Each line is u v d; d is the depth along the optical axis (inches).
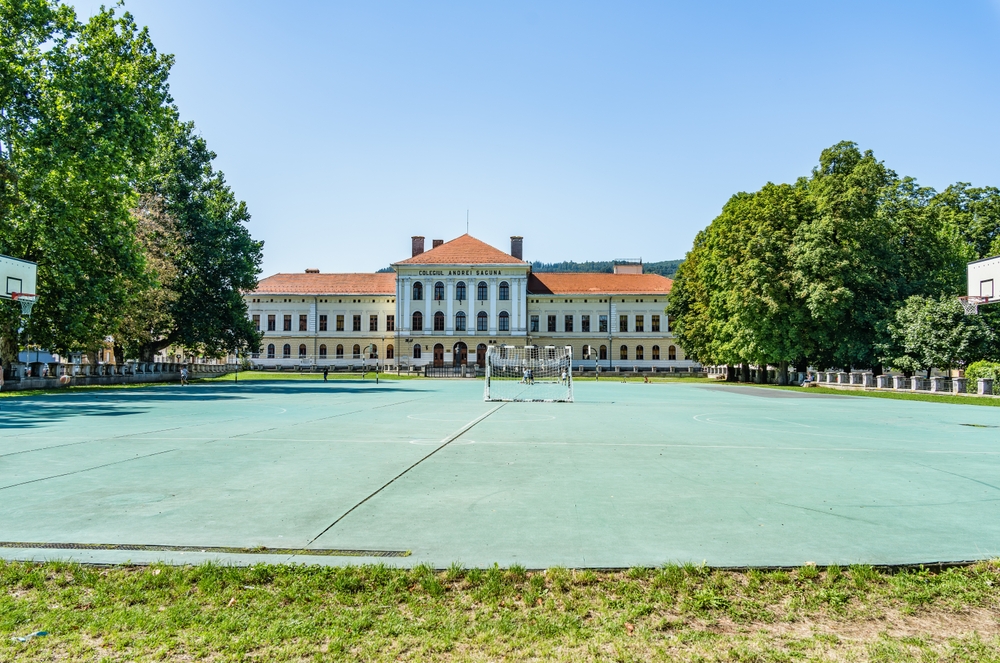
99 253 1304.1
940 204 2080.5
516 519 251.1
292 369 3038.9
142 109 1280.8
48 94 1154.0
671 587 181.6
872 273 1678.2
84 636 153.9
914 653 150.8
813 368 1930.4
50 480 323.3
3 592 175.9
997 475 362.6
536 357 2920.8
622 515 259.0
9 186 1152.2
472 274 3016.7
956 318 1505.9
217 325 1953.7
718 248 1947.6
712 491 309.7
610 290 3186.5
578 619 164.2
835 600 175.8
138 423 635.5
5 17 1112.8
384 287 3230.8
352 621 161.0
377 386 1716.3
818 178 1866.4
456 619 163.2
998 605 176.1
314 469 364.5
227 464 379.6
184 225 1818.4
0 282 1075.9
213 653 146.9
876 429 649.0
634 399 1241.4
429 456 422.0
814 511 268.4
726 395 1412.4
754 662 146.3
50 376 1432.1
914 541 223.3
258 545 212.2
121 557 197.6
